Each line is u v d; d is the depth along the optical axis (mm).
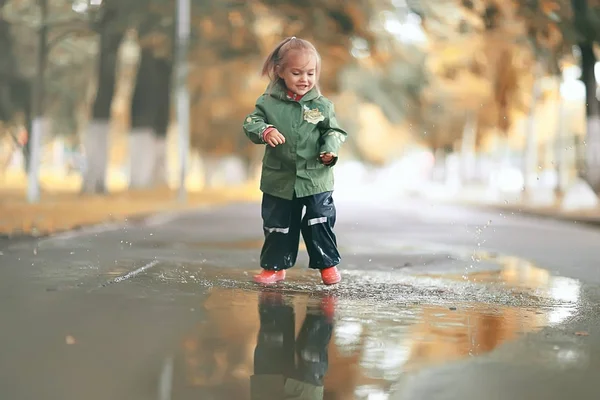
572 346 5531
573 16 23484
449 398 4195
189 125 51469
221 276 9086
